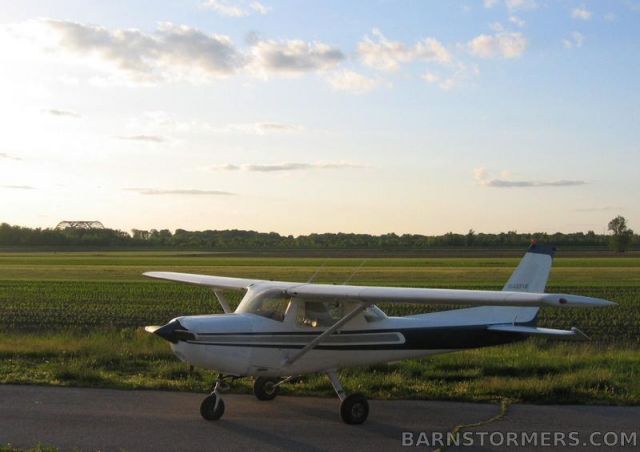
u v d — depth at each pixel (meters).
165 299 32.62
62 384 10.52
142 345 14.20
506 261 82.75
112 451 7.28
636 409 9.38
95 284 43.09
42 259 90.50
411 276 54.12
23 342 14.70
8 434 7.87
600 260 86.00
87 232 182.50
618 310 28.02
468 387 10.51
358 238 174.00
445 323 10.26
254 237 188.38
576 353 14.70
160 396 9.92
